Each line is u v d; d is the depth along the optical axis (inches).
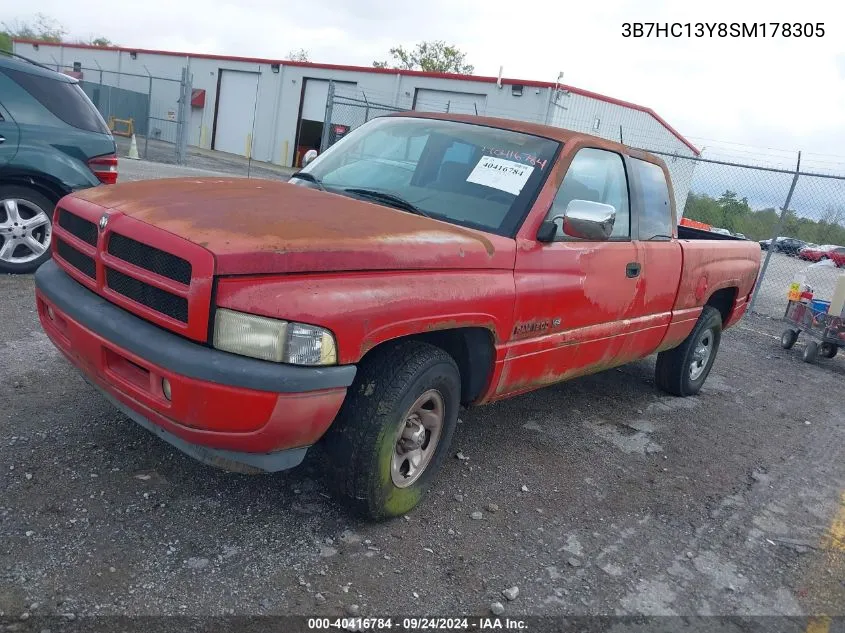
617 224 182.1
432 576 122.2
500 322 141.7
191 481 137.6
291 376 105.9
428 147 167.2
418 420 135.4
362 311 113.1
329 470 127.8
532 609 117.9
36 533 115.1
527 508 151.2
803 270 552.1
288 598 110.2
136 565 111.7
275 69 1328.7
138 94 1419.8
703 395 255.8
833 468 203.3
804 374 314.8
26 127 244.7
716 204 494.0
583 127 1021.2
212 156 1250.6
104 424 153.4
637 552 141.3
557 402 220.8
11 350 186.5
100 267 120.7
